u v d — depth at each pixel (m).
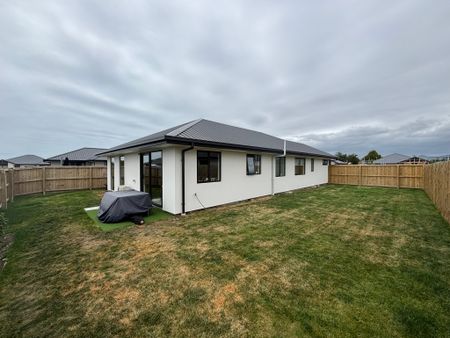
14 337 2.03
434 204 8.40
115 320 2.24
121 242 4.46
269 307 2.41
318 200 9.49
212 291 2.73
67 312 2.37
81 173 13.42
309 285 2.84
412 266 3.35
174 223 5.86
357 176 16.27
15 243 4.44
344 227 5.43
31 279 3.06
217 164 8.07
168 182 6.94
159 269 3.31
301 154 12.85
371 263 3.46
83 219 6.27
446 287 2.77
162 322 2.20
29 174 11.23
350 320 2.19
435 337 1.97
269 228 5.36
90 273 3.21
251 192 9.70
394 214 6.81
